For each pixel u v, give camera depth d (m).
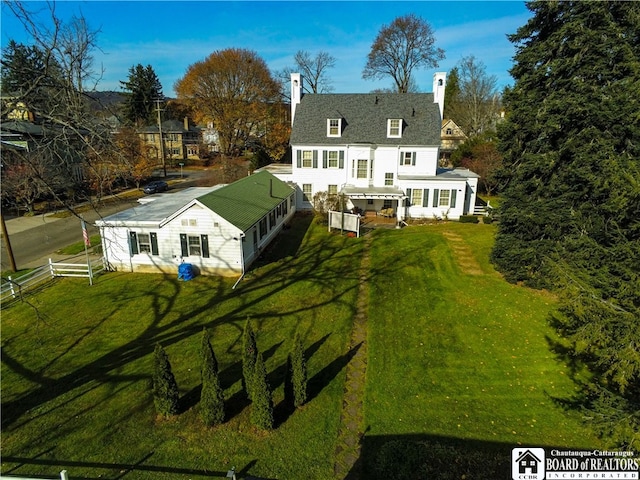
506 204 17.56
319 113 33.31
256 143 56.66
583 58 14.67
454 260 19.73
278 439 9.27
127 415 10.03
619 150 13.82
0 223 18.48
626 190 8.21
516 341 13.04
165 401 9.80
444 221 29.17
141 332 14.18
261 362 9.16
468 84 64.25
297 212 33.09
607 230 10.24
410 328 14.20
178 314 15.55
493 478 7.68
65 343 13.44
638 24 13.26
